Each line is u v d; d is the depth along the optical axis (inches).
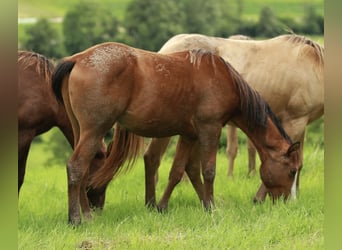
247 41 560.4
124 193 547.8
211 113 450.3
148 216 444.1
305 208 455.5
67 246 376.8
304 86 534.9
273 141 469.1
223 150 882.8
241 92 461.7
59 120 467.2
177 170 468.1
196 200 514.0
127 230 413.4
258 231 405.7
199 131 453.7
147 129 438.0
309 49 541.6
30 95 450.3
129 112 424.2
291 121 543.8
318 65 538.3
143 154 495.5
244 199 515.8
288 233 413.1
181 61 445.4
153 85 425.1
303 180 603.8
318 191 540.1
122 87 414.9
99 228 412.8
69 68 413.4
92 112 409.7
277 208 450.3
